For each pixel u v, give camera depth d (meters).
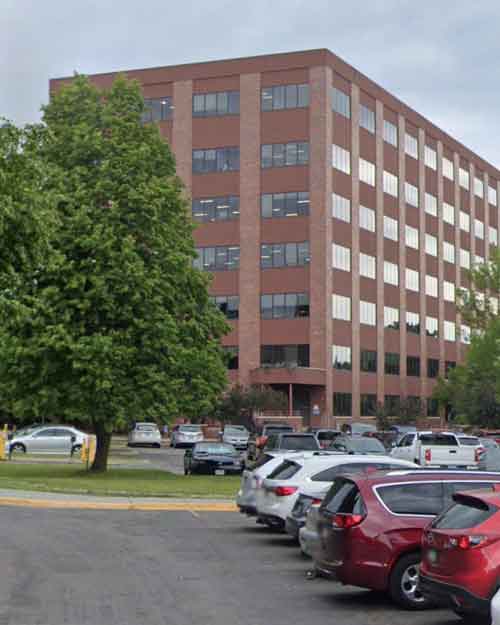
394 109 86.62
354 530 11.99
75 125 36.09
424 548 10.63
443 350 94.75
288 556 16.64
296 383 71.94
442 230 95.62
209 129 78.44
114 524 21.30
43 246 18.88
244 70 77.69
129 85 37.78
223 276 77.12
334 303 75.31
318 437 42.69
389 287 84.38
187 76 79.38
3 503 25.69
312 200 74.88
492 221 109.25
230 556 16.58
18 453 49.38
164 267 35.16
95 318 33.75
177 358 34.38
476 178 105.12
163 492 27.59
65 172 34.59
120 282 33.38
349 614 11.71
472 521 10.09
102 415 34.03
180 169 78.88
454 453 35.00
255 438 48.78
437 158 95.38
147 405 34.19
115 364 33.50
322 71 75.50
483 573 9.73
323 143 74.94
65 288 33.25
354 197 78.81
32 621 10.99
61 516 22.84
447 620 11.34
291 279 75.06
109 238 33.38
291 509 17.73
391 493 12.24
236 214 77.12
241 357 75.88
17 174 18.48
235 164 77.50
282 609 11.98
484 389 55.81
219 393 37.28
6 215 17.67
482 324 53.28
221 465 36.72
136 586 13.44
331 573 12.20
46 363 33.53
